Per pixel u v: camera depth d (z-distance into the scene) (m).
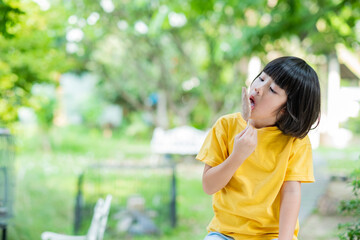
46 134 14.38
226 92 13.08
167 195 6.37
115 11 11.34
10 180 3.79
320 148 11.09
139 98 18.80
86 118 19.70
